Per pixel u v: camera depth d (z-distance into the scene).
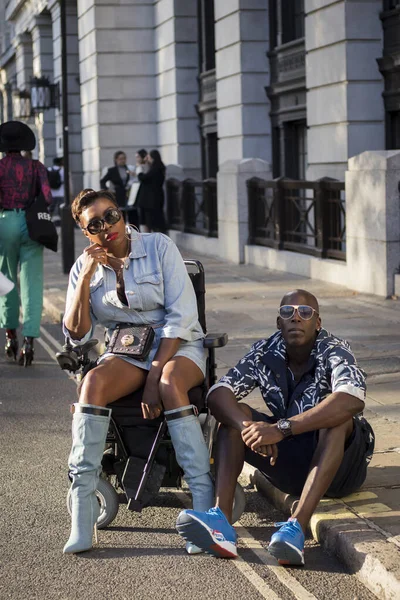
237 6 17.22
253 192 15.09
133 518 4.75
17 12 40.22
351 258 11.56
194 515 4.04
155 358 4.54
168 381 4.42
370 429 4.62
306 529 4.34
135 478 4.47
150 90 23.66
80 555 4.28
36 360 8.95
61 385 7.84
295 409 4.55
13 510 4.89
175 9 21.44
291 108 16.25
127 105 23.64
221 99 18.55
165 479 4.68
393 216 10.65
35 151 38.34
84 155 25.45
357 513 4.37
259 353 4.65
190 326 4.67
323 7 14.05
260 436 4.22
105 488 4.53
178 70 21.62
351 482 4.49
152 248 4.77
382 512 4.37
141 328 4.63
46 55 34.09
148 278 4.70
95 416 4.32
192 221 18.64
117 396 4.47
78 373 4.88
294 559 4.01
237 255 15.34
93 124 24.05
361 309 10.13
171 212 19.89
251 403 6.53
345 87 13.60
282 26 16.55
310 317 4.46
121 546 4.38
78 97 28.83
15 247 8.45
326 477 4.18
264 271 14.05
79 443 4.32
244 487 5.24
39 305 8.55
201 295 5.14
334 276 12.16
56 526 4.65
